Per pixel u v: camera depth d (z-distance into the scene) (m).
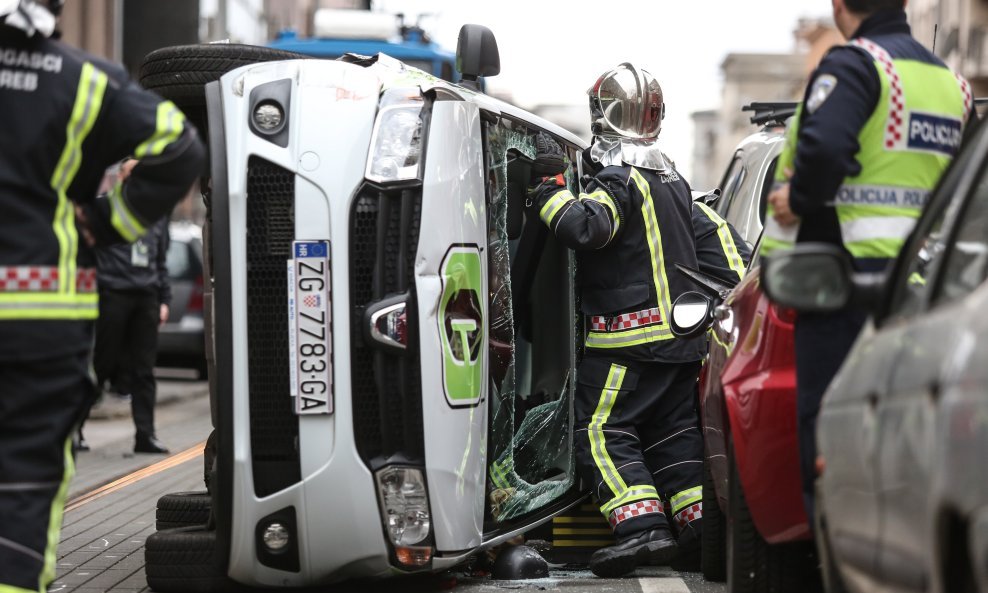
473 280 8.91
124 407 23.77
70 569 10.21
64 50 6.06
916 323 4.94
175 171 6.22
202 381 30.98
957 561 4.28
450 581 9.45
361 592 9.17
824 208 6.86
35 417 5.89
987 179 4.99
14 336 5.83
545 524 10.77
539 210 9.98
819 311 5.91
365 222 8.62
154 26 41.28
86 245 6.24
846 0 7.06
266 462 8.57
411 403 8.64
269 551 8.60
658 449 10.39
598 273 10.16
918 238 5.45
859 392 5.38
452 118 8.84
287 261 8.50
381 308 8.54
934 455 4.38
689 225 10.34
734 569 7.60
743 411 7.24
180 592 9.15
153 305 17.62
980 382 4.09
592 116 10.36
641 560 9.73
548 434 10.42
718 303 9.43
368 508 8.55
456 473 8.77
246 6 73.94
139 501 13.74
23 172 5.93
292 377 8.46
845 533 5.51
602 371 10.15
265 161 8.55
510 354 9.70
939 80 6.96
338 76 8.76
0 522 5.75
